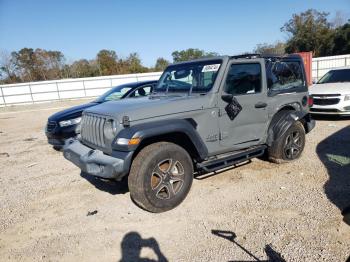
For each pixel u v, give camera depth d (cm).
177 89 478
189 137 396
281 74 521
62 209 426
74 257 313
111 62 5388
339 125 831
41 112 2041
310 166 516
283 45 5125
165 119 387
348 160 529
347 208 339
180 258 297
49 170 616
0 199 479
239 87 456
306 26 4631
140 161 370
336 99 868
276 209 377
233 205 396
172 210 395
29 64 5491
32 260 314
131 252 314
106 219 386
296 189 429
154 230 351
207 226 350
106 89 2986
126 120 363
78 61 5597
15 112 2153
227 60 438
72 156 437
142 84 816
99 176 375
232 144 456
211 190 446
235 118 450
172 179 393
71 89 2942
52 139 713
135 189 372
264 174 494
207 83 440
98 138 399
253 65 475
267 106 494
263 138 502
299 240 309
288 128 518
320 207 371
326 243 301
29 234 367
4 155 781
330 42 4428
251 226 343
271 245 305
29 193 496
